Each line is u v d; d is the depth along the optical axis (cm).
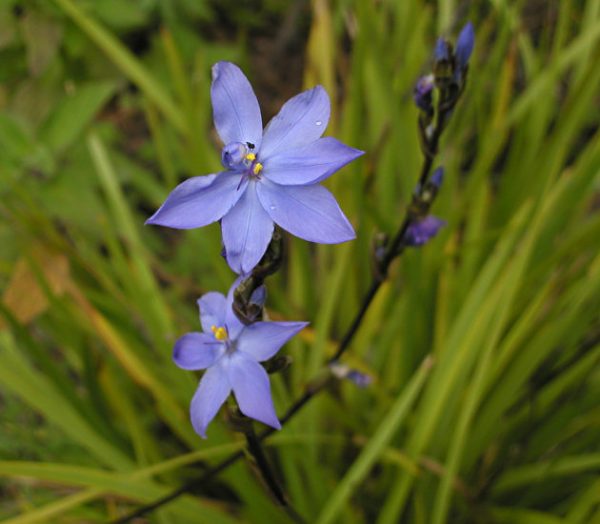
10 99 48
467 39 21
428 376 32
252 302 19
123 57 37
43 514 26
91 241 40
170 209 18
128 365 30
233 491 34
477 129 40
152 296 32
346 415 32
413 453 28
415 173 35
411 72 37
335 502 27
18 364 30
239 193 18
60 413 28
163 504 25
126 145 51
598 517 27
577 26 46
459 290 35
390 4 43
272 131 18
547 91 34
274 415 19
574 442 31
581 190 33
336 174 35
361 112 34
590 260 33
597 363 33
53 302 30
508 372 33
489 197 38
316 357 30
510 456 32
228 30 57
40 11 45
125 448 32
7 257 38
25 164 40
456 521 31
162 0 49
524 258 28
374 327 34
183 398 32
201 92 39
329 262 38
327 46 36
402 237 24
